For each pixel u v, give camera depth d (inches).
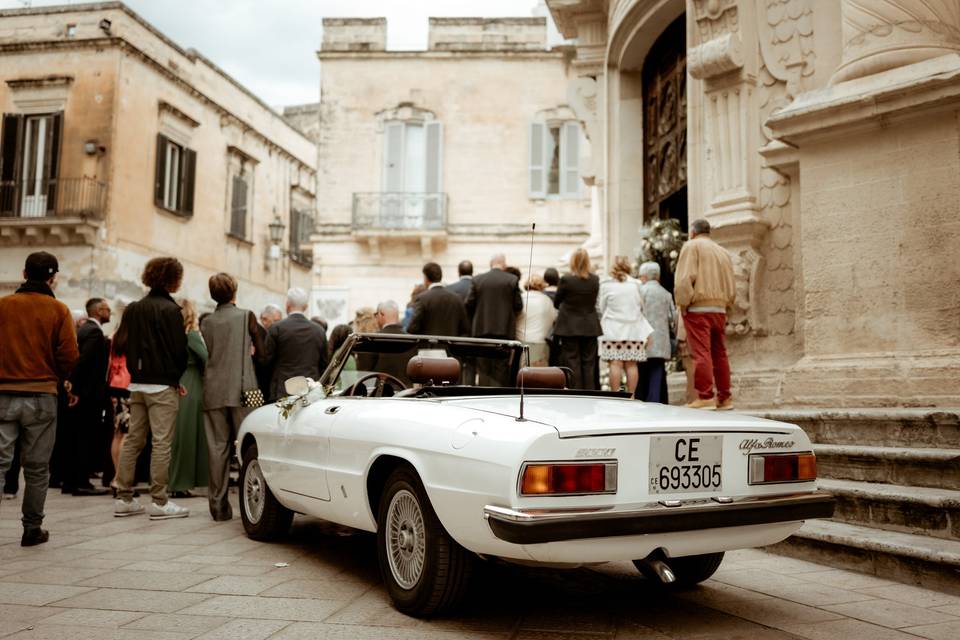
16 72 881.5
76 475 317.7
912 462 197.6
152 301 253.6
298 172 1263.5
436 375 167.6
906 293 251.8
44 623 136.5
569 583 166.2
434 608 137.1
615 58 514.3
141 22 897.5
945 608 146.2
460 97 896.9
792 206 316.8
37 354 205.3
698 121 370.9
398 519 147.9
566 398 166.9
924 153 250.8
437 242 887.1
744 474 136.8
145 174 902.4
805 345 277.3
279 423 201.8
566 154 887.7
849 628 134.7
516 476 117.6
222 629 132.6
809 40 317.7
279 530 211.2
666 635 130.6
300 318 295.7
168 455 253.6
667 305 333.7
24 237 852.6
